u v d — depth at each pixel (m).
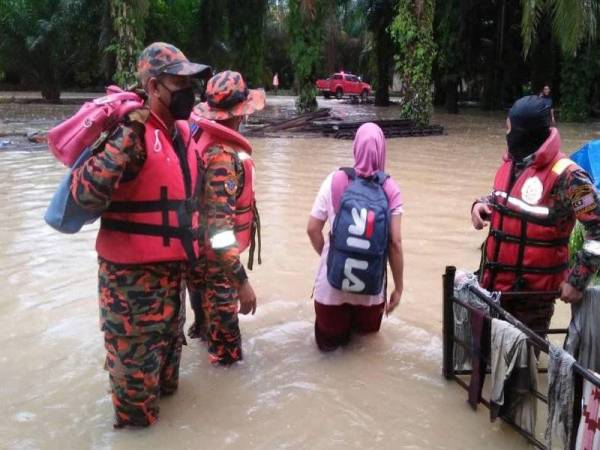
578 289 3.33
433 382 3.99
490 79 31.41
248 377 4.06
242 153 3.98
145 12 17.86
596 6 21.05
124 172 3.08
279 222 7.77
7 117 22.58
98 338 4.54
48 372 4.04
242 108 3.83
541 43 27.94
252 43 28.42
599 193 3.47
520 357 3.23
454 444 3.34
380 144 4.06
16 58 30.31
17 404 3.66
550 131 3.56
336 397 3.81
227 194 3.51
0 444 3.28
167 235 3.18
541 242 3.62
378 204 3.88
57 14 28.89
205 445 3.31
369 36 37.59
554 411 2.99
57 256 6.35
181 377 4.05
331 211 4.05
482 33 29.84
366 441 3.36
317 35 21.14
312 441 3.36
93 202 2.96
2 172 10.94
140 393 3.33
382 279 4.09
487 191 9.92
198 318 4.57
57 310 5.01
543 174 3.55
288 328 4.81
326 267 4.18
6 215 7.93
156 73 3.10
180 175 3.22
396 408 3.69
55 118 22.23
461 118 26.73
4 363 4.14
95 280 5.70
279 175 11.05
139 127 2.97
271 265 6.18
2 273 5.82
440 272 6.05
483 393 3.86
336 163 12.52
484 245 3.92
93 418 3.54
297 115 21.27
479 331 3.53
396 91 52.62
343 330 4.37
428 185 10.39
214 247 3.46
